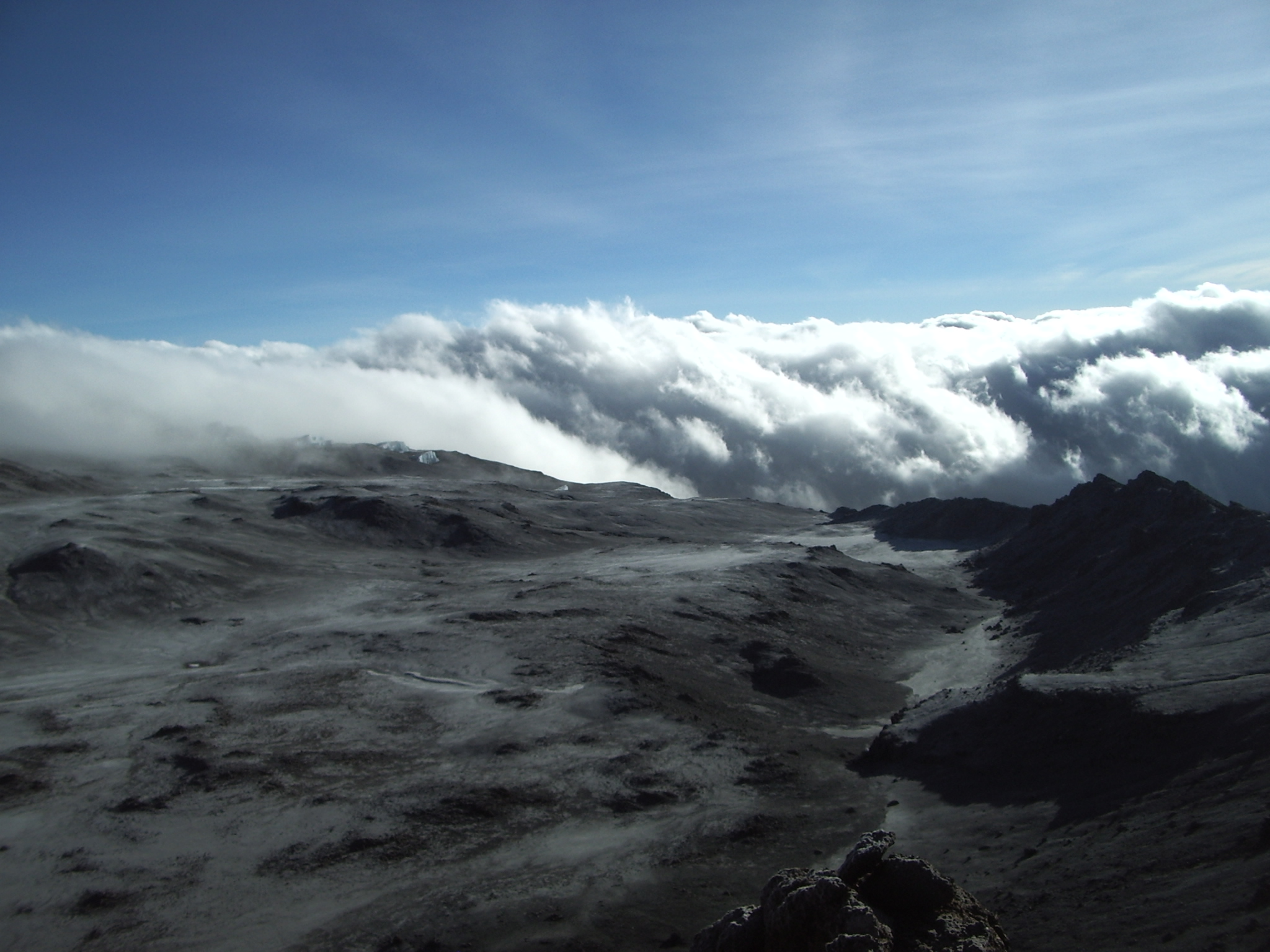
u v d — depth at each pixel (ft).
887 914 34.73
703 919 62.75
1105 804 67.77
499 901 66.28
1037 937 48.32
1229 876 46.21
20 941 63.26
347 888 69.51
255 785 87.66
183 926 64.54
